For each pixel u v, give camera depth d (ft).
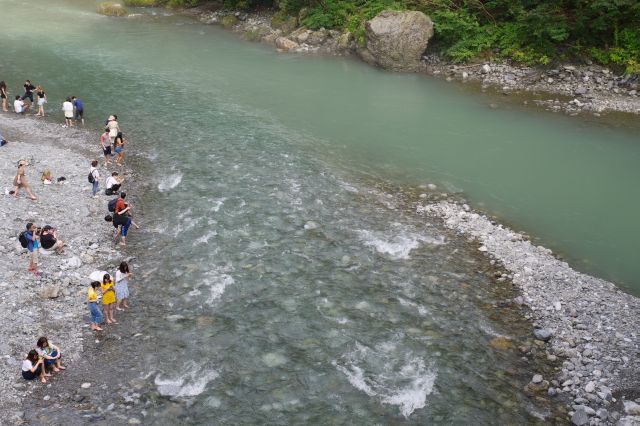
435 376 48.26
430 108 114.11
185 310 56.18
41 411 43.86
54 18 190.60
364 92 123.44
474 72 130.82
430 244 68.90
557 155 93.61
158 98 118.62
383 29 136.26
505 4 136.05
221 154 92.27
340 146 97.14
